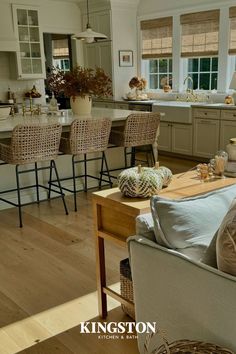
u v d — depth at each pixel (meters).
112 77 7.19
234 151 2.32
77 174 4.60
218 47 6.15
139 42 7.39
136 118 4.17
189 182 2.12
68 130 4.12
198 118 5.92
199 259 1.47
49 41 9.13
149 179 1.86
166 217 1.53
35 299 2.40
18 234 3.41
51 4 7.08
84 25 7.54
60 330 2.11
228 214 1.37
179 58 6.75
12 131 3.44
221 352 1.30
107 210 2.00
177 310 1.48
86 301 2.38
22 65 6.77
